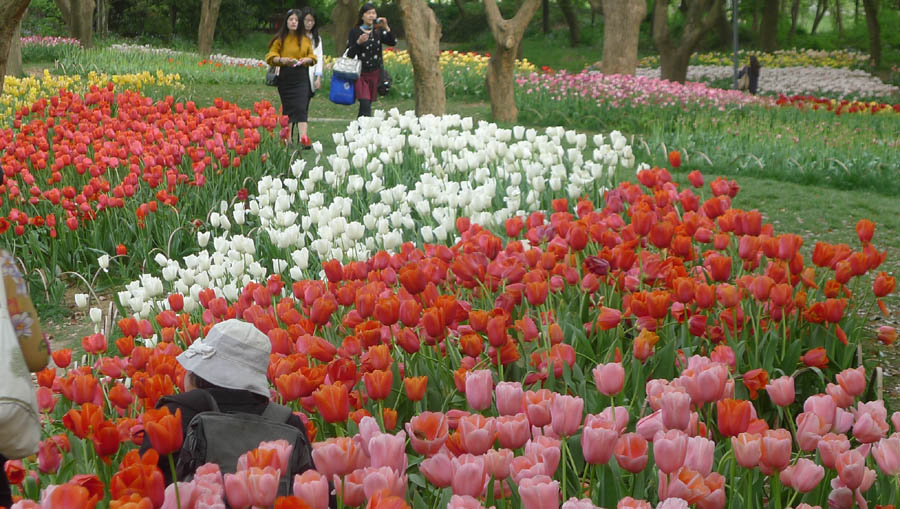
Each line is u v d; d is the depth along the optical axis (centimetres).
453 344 436
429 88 1603
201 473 232
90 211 882
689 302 447
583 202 611
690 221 519
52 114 1261
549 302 488
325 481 210
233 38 5106
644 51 5478
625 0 2391
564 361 399
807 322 507
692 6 2805
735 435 263
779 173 1221
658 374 423
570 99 1867
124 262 904
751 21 5934
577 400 257
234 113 1075
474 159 867
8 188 894
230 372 320
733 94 1973
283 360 329
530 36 6006
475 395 284
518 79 2048
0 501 281
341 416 284
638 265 530
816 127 1525
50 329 784
